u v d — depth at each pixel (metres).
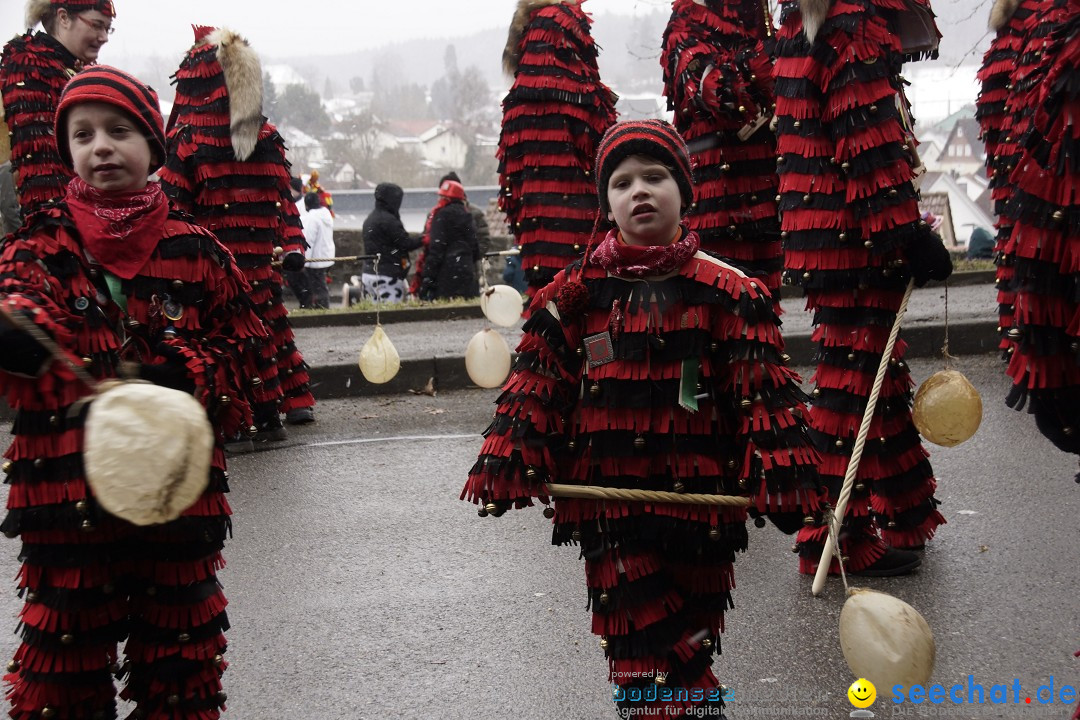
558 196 7.42
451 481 6.42
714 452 3.11
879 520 4.94
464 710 3.79
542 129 7.38
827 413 4.75
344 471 6.67
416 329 10.89
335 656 4.22
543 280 7.50
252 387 3.36
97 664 3.14
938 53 4.72
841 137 4.43
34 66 7.11
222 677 4.07
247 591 4.88
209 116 7.04
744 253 6.05
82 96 3.12
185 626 3.16
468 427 7.66
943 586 4.67
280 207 7.52
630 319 3.11
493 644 4.28
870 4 4.43
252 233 7.20
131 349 3.13
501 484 3.09
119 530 3.07
